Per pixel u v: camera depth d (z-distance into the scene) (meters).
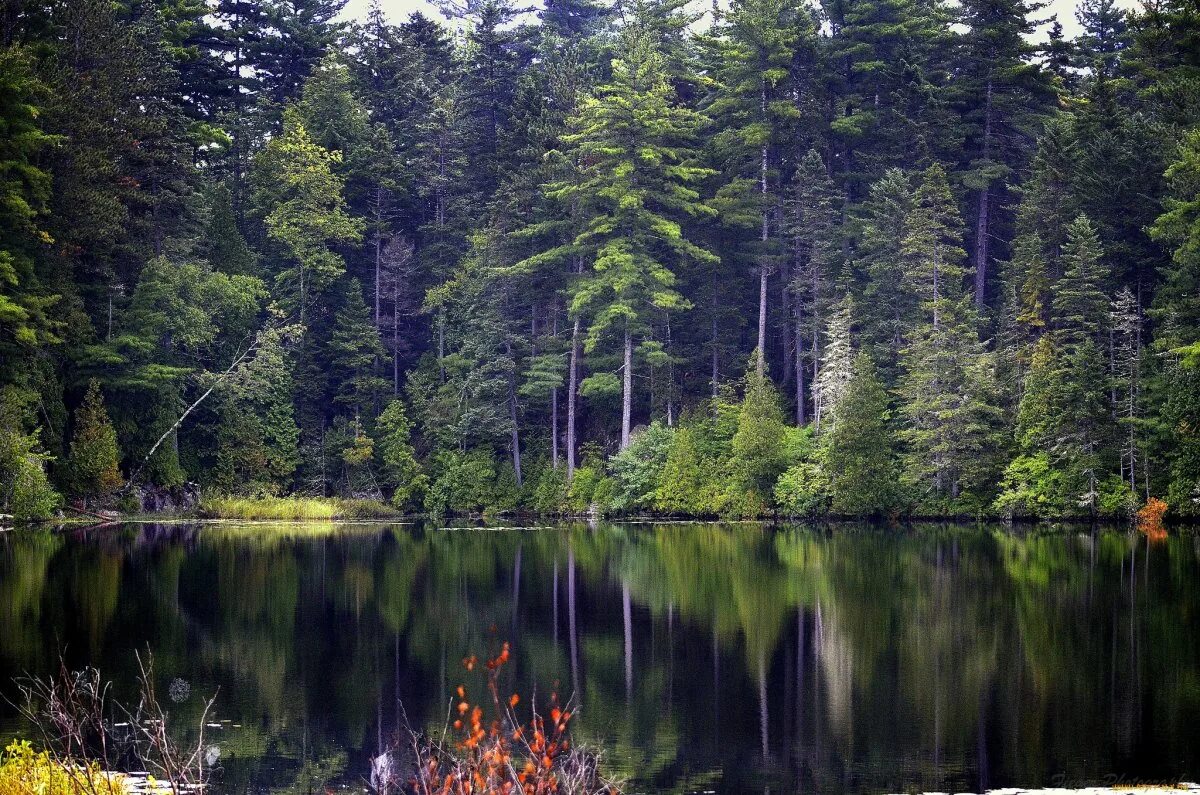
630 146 70.06
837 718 21.59
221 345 72.12
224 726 21.23
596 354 74.50
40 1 60.41
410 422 75.75
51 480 58.09
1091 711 21.55
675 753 19.67
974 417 59.78
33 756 14.51
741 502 64.25
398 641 29.08
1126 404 54.91
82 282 62.28
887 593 35.44
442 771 18.17
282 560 45.97
